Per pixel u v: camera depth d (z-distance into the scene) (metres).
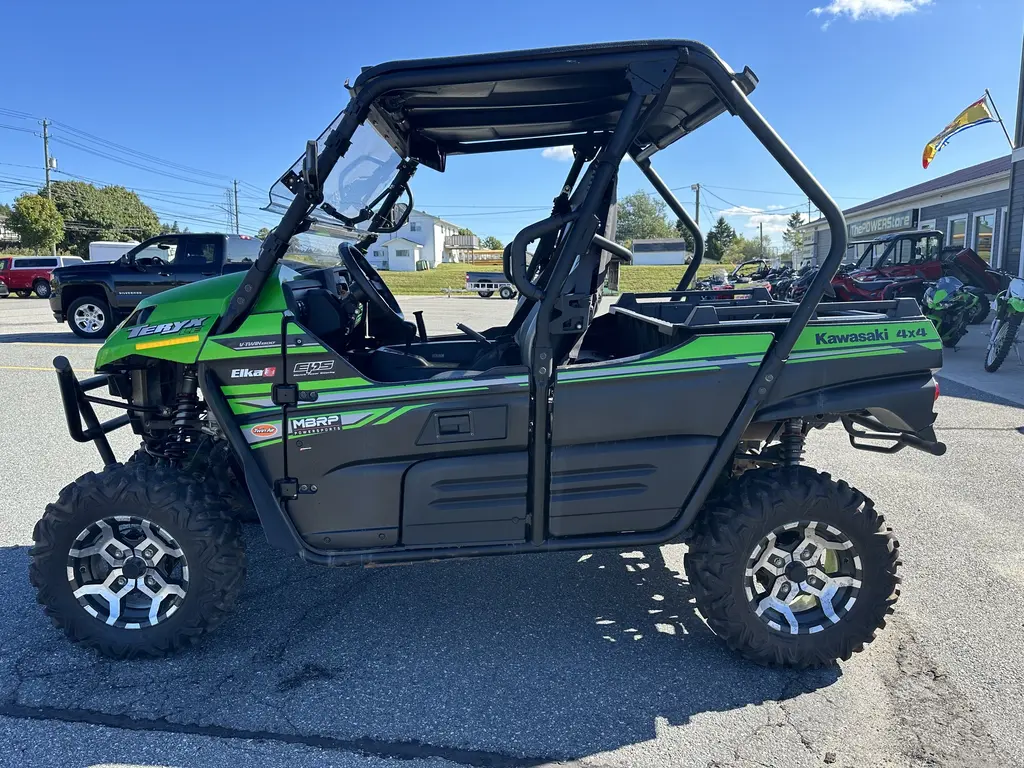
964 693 2.66
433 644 3.04
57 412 7.03
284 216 2.67
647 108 2.77
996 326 9.02
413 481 2.79
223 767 2.30
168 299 3.00
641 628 3.16
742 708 2.59
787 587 2.84
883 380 2.86
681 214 4.06
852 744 2.39
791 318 2.74
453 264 43.94
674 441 2.80
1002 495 4.76
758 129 2.58
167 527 2.78
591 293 2.95
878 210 26.75
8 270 28.31
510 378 2.75
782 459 3.06
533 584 3.58
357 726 2.50
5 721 2.52
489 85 2.84
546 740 2.43
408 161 3.70
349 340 3.76
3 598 3.43
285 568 3.76
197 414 3.13
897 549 2.80
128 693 2.69
